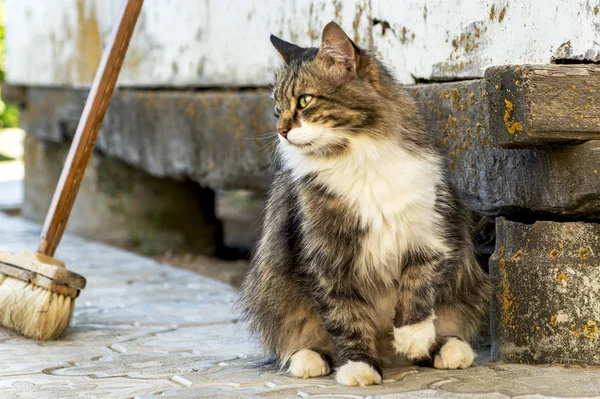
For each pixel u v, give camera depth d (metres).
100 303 6.55
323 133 4.11
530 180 4.36
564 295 4.16
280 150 4.55
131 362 4.63
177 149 8.96
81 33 11.09
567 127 3.92
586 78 3.92
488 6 4.79
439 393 3.66
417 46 5.41
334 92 4.13
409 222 4.10
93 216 11.64
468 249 4.46
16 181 18.19
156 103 9.34
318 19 6.46
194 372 4.34
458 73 5.06
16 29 13.81
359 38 5.96
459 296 4.48
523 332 4.28
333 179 4.12
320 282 4.17
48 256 5.33
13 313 5.25
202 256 10.72
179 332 5.53
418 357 4.16
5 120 24.34
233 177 8.05
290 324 4.46
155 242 11.21
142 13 9.77
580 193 4.03
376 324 4.39
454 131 4.98
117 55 5.49
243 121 7.68
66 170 5.46
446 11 5.12
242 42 7.79
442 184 4.25
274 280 4.48
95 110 5.48
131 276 7.75
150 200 11.39
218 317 5.99
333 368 4.30
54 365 4.56
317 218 4.16
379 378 3.96
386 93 4.29
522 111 3.95
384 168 4.07
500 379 3.86
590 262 4.16
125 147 10.20
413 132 4.25
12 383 4.13
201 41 8.55
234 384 4.02
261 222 4.93
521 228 4.36
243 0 7.69
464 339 4.55
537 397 3.51
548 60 4.36
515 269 4.30
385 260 4.14
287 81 4.28
